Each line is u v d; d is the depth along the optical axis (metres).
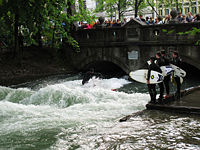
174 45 19.36
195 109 8.59
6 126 8.27
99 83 16.17
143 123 7.75
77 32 24.92
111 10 32.69
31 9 19.95
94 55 24.22
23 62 24.00
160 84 9.52
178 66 10.03
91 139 6.62
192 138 6.30
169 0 32.16
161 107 9.24
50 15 21.98
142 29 20.70
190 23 18.31
